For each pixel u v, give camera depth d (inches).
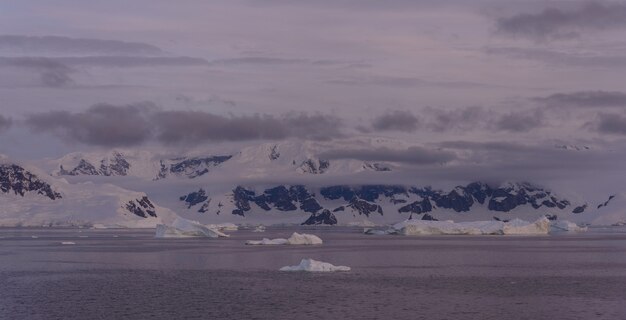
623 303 4121.6
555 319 3631.9
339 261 7007.9
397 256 7731.3
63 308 3946.9
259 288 4719.5
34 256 7696.9
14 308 3954.2
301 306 3981.3
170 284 4963.1
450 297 4325.8
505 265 6501.0
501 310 3880.4
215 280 5187.0
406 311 3836.1
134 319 3622.0
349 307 3951.8
